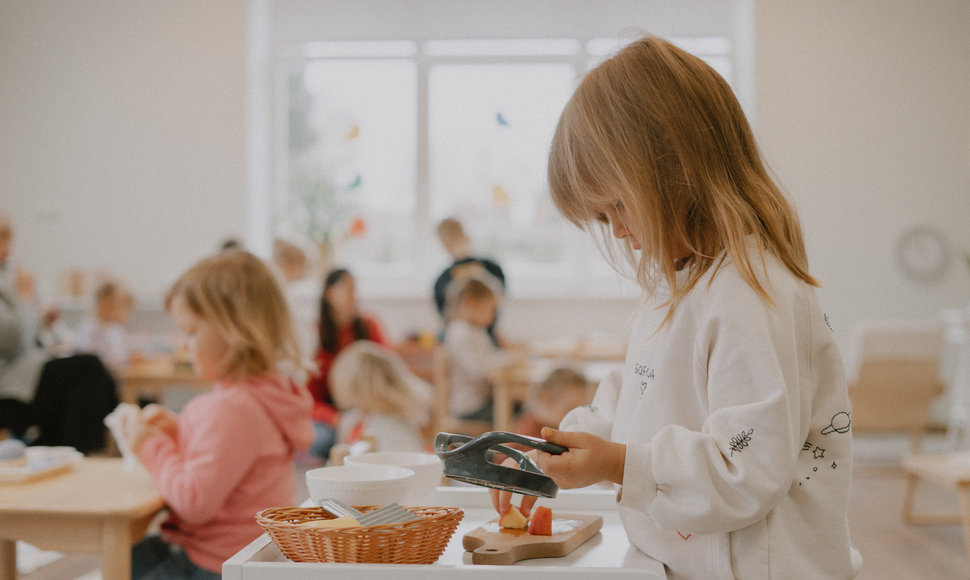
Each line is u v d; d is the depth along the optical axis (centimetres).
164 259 591
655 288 87
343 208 626
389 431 275
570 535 87
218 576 156
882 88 571
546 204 621
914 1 570
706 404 81
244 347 166
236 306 166
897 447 525
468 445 76
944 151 571
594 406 105
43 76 595
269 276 175
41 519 147
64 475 174
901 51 571
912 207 572
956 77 571
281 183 625
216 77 588
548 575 69
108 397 380
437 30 616
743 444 73
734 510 72
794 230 87
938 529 332
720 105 86
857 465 472
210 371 168
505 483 75
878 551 302
